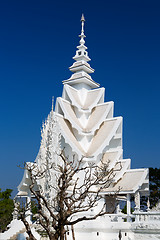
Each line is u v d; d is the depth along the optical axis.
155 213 24.12
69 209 14.37
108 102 35.25
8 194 48.44
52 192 23.58
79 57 39.19
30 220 28.62
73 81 37.72
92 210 26.78
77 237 26.53
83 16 40.72
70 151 32.59
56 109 35.09
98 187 30.05
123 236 24.83
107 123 33.97
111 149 33.19
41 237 25.20
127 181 29.03
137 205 27.19
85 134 33.56
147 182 29.56
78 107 35.09
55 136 26.81
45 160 25.95
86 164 31.11
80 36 40.25
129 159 30.53
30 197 29.91
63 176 14.45
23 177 29.16
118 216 27.08
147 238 23.56
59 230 13.95
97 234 25.83
